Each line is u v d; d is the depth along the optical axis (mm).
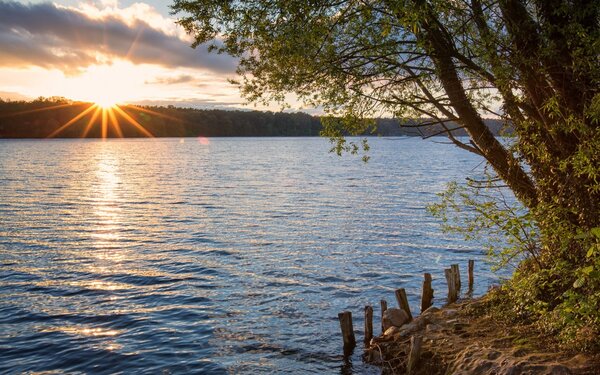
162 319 17500
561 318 8938
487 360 9078
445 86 10414
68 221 39750
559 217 9430
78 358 14211
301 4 9148
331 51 10070
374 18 9484
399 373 10969
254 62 11094
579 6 8586
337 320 17328
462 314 12359
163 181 75562
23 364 13859
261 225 37500
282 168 101562
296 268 24891
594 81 8609
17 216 41938
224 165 111375
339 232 34312
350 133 11219
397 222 37875
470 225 10961
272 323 17062
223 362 13852
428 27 9367
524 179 10859
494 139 10914
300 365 13492
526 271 10859
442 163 117125
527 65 9047
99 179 78375
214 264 25734
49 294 20500
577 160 8094
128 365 13758
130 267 25109
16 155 136125
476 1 9312
